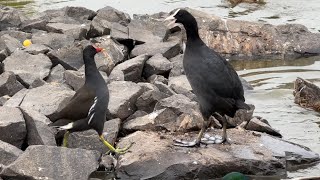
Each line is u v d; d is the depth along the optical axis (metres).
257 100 15.37
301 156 12.38
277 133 13.30
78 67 15.37
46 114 12.65
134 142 12.35
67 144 12.27
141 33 17.31
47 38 16.44
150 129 12.88
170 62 15.70
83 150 11.62
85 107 11.68
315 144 13.20
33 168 11.16
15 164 11.12
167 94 13.80
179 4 22.84
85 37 17.16
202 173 11.73
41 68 14.76
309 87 15.08
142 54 15.83
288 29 19.16
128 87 13.71
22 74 14.37
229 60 18.39
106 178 11.73
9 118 12.08
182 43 17.81
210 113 12.20
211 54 12.20
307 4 22.62
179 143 12.28
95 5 22.61
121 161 11.84
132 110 13.40
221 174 11.81
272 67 17.73
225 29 18.94
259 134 12.88
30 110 12.40
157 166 11.73
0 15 17.94
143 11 22.05
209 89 12.00
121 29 17.31
